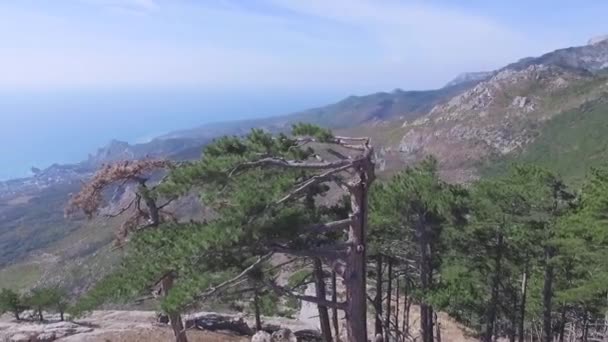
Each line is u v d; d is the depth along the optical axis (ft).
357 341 46.65
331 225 45.83
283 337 86.74
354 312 46.83
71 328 88.22
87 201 54.80
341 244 47.19
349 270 46.73
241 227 40.86
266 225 42.60
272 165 45.50
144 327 89.30
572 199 78.79
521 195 75.20
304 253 45.73
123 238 55.83
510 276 98.27
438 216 70.79
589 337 125.80
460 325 112.98
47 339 83.87
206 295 41.57
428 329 77.10
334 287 60.64
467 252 79.92
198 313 96.07
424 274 71.00
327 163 45.14
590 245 71.05
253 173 46.85
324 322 60.59
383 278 89.40
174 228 46.96
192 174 41.81
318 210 53.93
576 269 85.40
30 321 101.04
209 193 43.50
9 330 88.07
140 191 52.54
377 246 71.77
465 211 72.74
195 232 42.75
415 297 70.90
